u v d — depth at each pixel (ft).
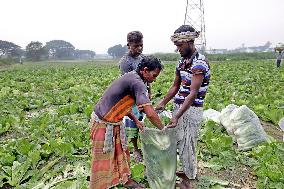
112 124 12.98
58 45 501.56
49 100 38.58
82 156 19.13
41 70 106.83
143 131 13.37
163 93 41.09
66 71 96.68
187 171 14.71
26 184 16.52
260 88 45.70
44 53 382.83
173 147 13.33
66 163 18.76
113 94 12.73
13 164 17.61
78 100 37.73
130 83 12.58
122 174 13.55
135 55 16.71
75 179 16.67
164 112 19.89
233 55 187.62
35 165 18.31
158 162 13.34
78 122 26.58
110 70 94.02
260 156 18.93
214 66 101.30
